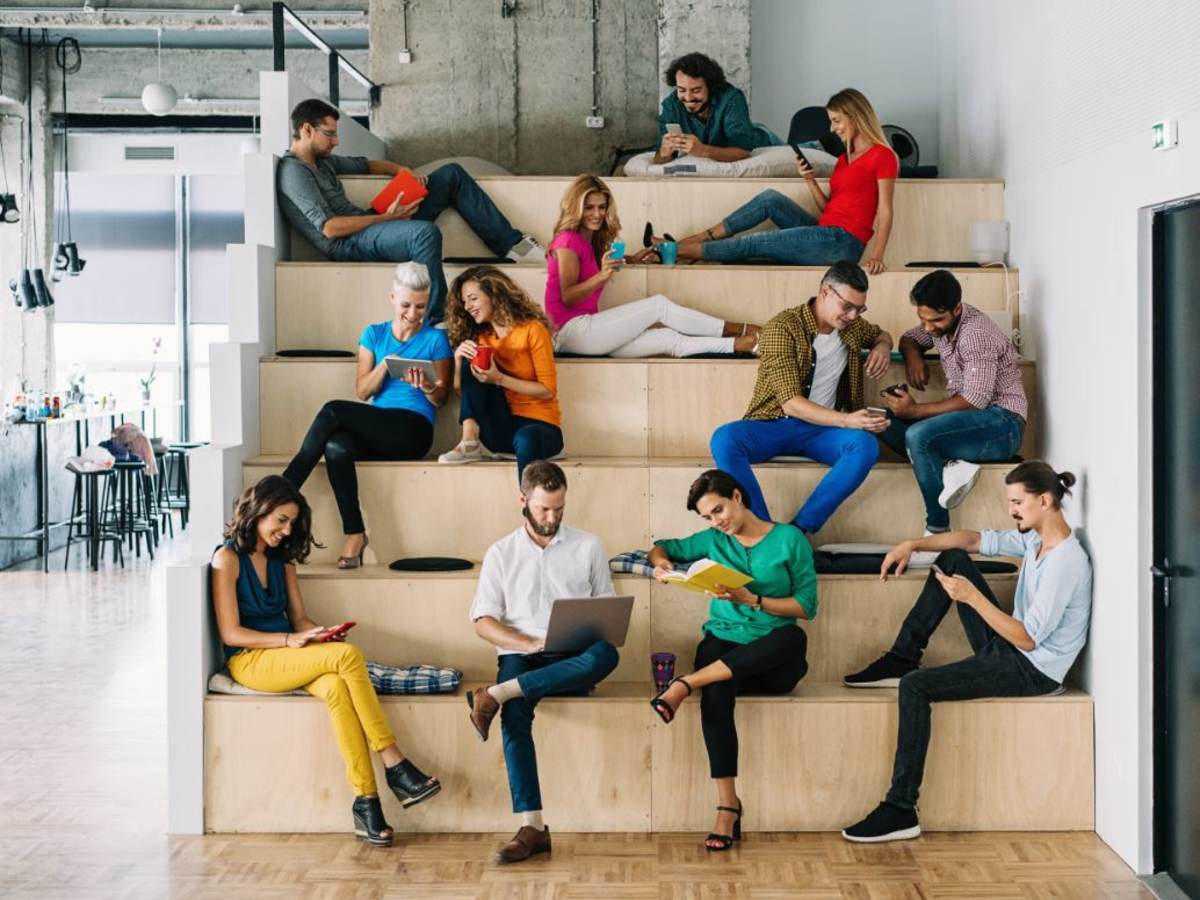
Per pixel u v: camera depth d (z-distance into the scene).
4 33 11.85
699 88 6.34
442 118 7.83
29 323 12.41
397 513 4.81
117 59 12.27
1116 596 4.04
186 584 4.20
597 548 4.38
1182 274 3.72
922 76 7.12
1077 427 4.45
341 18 9.99
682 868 3.92
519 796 4.04
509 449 4.98
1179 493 3.75
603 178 5.83
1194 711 3.66
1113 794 4.07
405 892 3.73
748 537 4.35
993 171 5.77
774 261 5.65
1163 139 3.66
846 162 5.63
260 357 5.16
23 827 4.25
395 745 4.16
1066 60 4.67
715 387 5.16
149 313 14.05
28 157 12.38
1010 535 4.40
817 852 4.05
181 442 13.46
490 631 4.26
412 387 5.00
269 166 5.45
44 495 9.36
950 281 4.69
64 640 7.06
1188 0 3.56
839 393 4.93
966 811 4.23
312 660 4.14
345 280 5.40
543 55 7.82
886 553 4.62
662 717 4.05
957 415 4.66
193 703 4.21
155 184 13.95
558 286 5.27
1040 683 4.22
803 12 7.19
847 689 4.39
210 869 3.90
